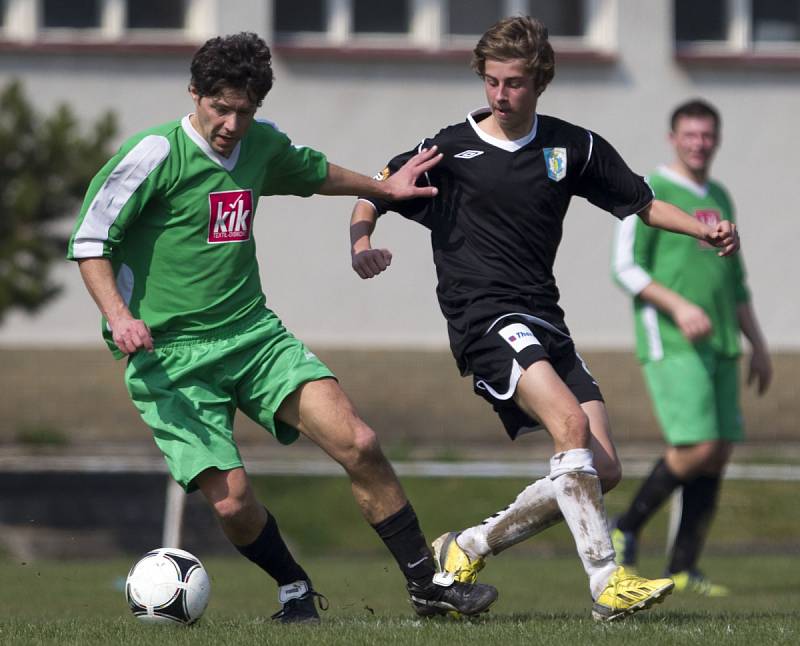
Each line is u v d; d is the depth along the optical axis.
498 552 20.62
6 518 47.34
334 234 69.38
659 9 70.69
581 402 20.44
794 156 71.44
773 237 71.19
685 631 17.73
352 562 41.25
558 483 19.20
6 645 17.27
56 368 67.19
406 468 44.38
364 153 70.00
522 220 20.42
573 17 71.31
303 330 69.19
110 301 18.95
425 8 70.50
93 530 45.97
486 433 69.31
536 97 20.38
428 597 19.94
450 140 20.97
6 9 68.50
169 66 68.56
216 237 19.72
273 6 69.94
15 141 48.47
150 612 19.80
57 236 50.53
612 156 20.97
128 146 19.36
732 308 32.56
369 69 69.88
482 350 19.94
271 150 20.25
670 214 20.92
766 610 24.31
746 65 71.06
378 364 69.31
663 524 50.31
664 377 31.84
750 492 51.97
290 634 17.64
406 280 69.69
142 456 60.44
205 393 19.78
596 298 70.00
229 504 19.58
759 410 69.81
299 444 66.25
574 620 19.44
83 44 67.81
